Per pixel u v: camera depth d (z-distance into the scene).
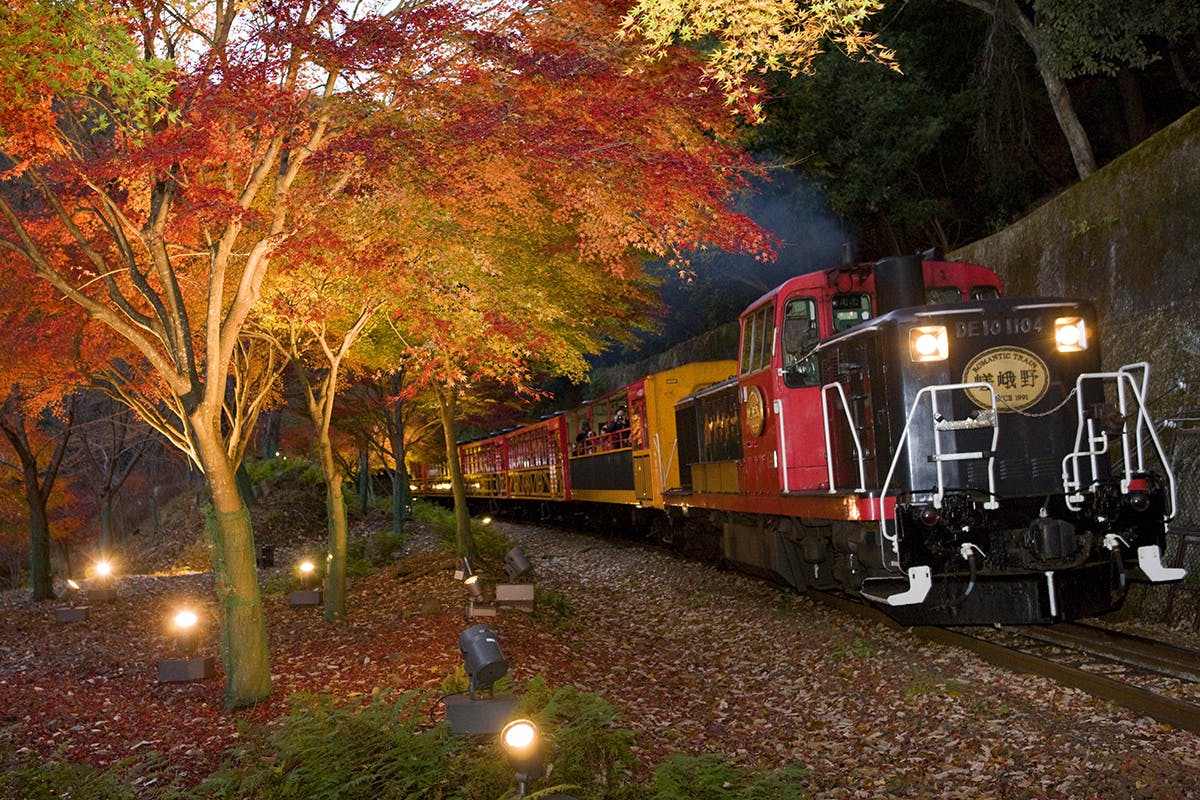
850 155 20.83
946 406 8.82
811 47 5.96
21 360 10.95
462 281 8.74
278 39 6.43
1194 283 11.24
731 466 13.20
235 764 5.93
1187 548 9.93
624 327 15.73
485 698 5.58
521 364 9.77
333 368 11.75
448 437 17.92
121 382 12.57
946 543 8.44
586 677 8.48
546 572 18.00
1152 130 21.52
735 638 10.47
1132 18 14.84
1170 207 11.63
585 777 5.15
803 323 10.98
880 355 9.20
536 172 7.43
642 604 13.36
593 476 23.48
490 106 6.85
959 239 23.97
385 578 16.73
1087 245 13.12
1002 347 8.88
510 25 6.98
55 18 5.44
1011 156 20.92
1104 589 8.73
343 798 4.86
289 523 30.17
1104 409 8.75
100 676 9.75
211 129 6.90
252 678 7.72
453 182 7.54
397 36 6.44
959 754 6.13
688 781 5.17
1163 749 5.76
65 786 5.67
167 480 44.03
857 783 5.93
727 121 7.90
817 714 7.45
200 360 11.59
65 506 27.95
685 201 7.31
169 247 8.52
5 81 6.04
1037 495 8.59
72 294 7.48
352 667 8.74
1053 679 7.45
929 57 22.19
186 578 20.42
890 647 9.16
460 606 11.81
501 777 4.89
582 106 6.91
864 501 8.99
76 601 16.33
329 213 7.80
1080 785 5.41
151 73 6.33
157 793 5.65
